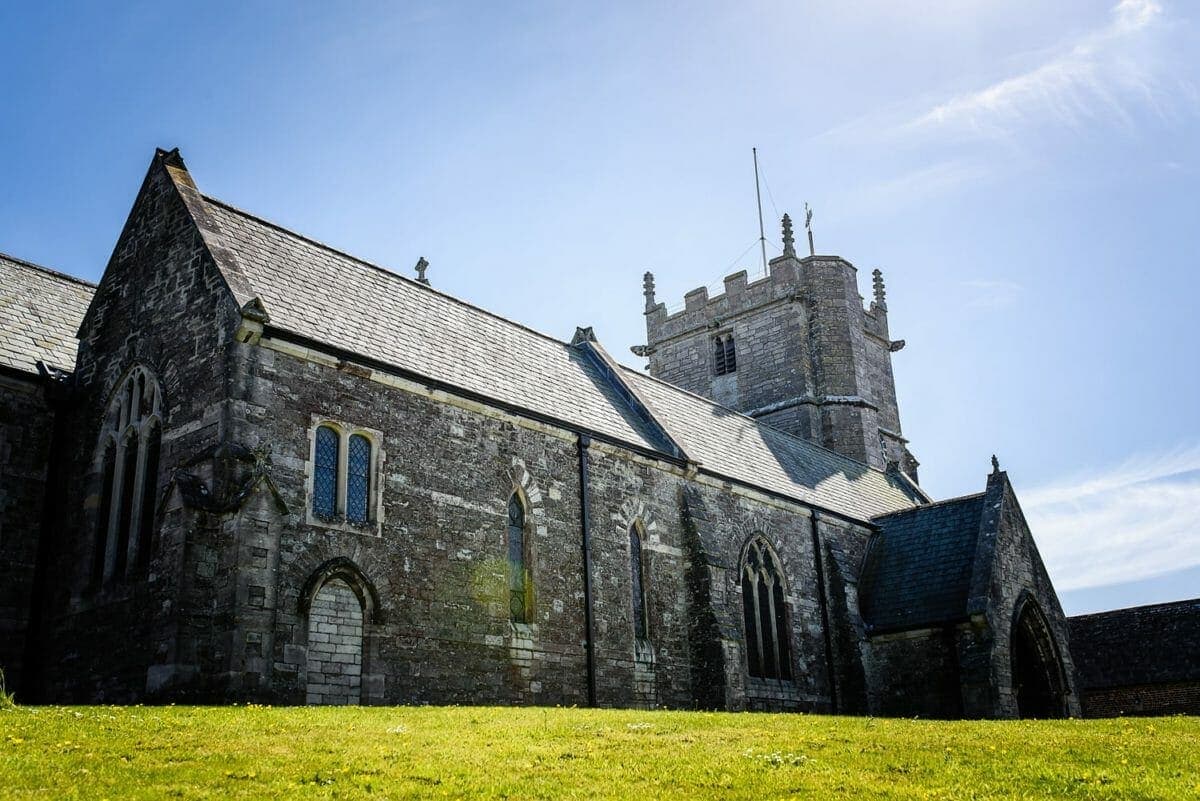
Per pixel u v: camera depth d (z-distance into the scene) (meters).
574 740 16.95
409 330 28.50
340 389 24.25
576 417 30.81
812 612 37.19
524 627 26.70
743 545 35.16
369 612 23.23
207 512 21.05
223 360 22.56
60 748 13.82
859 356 54.69
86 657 23.00
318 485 23.33
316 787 12.84
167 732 15.38
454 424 26.66
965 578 37.09
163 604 20.58
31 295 29.66
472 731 17.39
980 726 20.75
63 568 24.86
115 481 24.56
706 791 13.55
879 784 14.15
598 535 29.78
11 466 25.55
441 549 25.20
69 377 27.23
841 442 52.25
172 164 26.92
